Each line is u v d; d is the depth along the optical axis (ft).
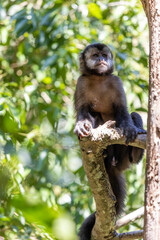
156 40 18.15
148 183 16.89
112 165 32.27
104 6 46.62
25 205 6.57
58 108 42.01
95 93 32.94
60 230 6.42
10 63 51.42
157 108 17.43
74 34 44.93
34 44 49.60
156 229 16.03
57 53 42.60
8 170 6.87
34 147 34.68
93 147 21.83
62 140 43.80
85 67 34.24
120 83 33.32
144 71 47.47
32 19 41.55
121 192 33.58
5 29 43.06
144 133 24.39
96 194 24.20
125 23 46.14
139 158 31.83
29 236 20.70
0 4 44.01
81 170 41.11
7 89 41.78
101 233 27.14
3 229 21.21
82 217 39.93
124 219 29.84
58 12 42.96
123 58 43.27
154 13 18.45
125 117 31.96
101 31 44.68
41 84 47.24
